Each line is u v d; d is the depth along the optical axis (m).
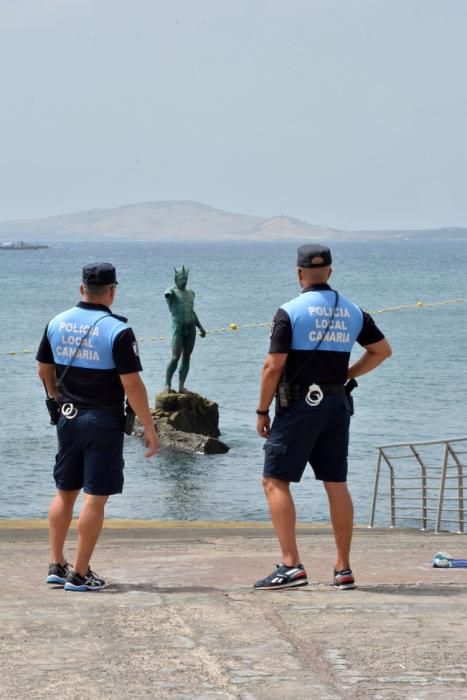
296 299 6.78
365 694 4.57
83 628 5.60
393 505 15.12
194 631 5.54
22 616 5.87
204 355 45.03
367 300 83.94
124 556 8.36
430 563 8.02
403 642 5.35
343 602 6.26
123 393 6.79
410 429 28.05
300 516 18.36
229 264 187.62
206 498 20.52
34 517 18.27
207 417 27.45
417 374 38.84
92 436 6.66
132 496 20.67
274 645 5.27
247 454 25.62
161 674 4.81
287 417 6.73
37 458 24.09
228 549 9.05
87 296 6.81
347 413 6.82
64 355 6.73
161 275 135.12
